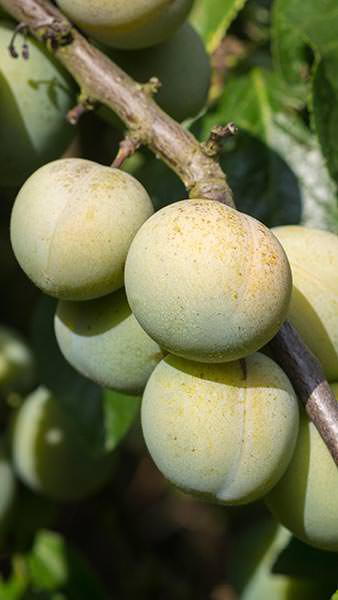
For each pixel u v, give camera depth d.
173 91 0.45
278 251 0.36
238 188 0.51
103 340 0.40
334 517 0.38
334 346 0.40
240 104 0.53
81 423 0.50
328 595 0.53
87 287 0.39
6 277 0.70
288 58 0.50
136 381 0.40
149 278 0.36
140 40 0.43
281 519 0.39
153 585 0.65
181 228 0.36
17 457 0.57
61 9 0.43
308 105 0.48
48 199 0.38
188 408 0.37
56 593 0.56
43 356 0.51
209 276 0.35
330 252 0.40
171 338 0.36
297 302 0.40
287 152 0.51
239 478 0.37
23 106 0.43
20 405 0.59
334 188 0.51
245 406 0.37
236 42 0.56
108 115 0.45
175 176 0.50
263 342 0.36
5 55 0.43
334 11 0.49
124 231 0.38
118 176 0.39
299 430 0.38
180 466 0.37
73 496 0.57
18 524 0.58
